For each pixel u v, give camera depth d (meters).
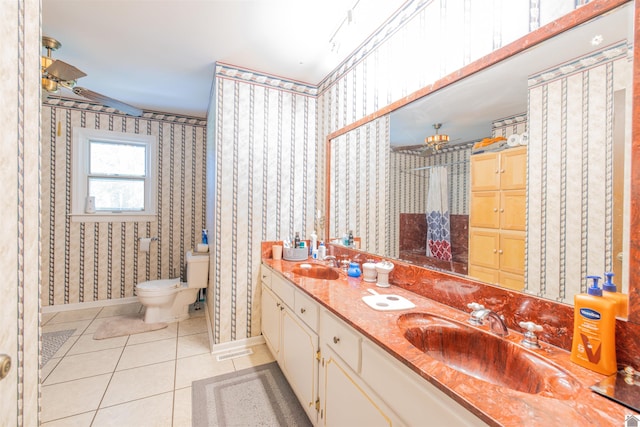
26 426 0.63
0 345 0.54
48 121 2.98
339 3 1.60
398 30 1.62
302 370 1.55
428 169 1.40
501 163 1.07
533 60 0.97
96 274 3.23
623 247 0.75
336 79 2.29
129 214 3.34
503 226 1.06
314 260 2.32
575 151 0.86
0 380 0.53
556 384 0.72
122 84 2.70
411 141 1.50
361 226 1.93
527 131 0.99
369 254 1.83
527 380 0.82
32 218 0.66
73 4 1.62
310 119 2.62
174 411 1.62
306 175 2.62
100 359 2.15
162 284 2.91
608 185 0.78
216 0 1.58
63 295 3.10
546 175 0.93
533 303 0.95
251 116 2.37
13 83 0.59
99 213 3.21
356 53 2.03
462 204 1.22
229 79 2.28
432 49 1.40
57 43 1.99
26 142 0.63
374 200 1.80
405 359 0.80
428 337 1.07
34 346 0.66
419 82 1.47
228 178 2.30
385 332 0.97
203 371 2.02
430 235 1.37
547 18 0.94
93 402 1.68
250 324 2.44
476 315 1.00
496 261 1.08
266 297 2.28
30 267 0.65
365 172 1.89
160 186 3.49
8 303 0.57
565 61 0.88
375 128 1.80
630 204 0.74
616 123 0.77
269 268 2.21
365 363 1.00
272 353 2.15
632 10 0.74
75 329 2.65
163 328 2.73
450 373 0.73
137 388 1.82
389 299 1.32
